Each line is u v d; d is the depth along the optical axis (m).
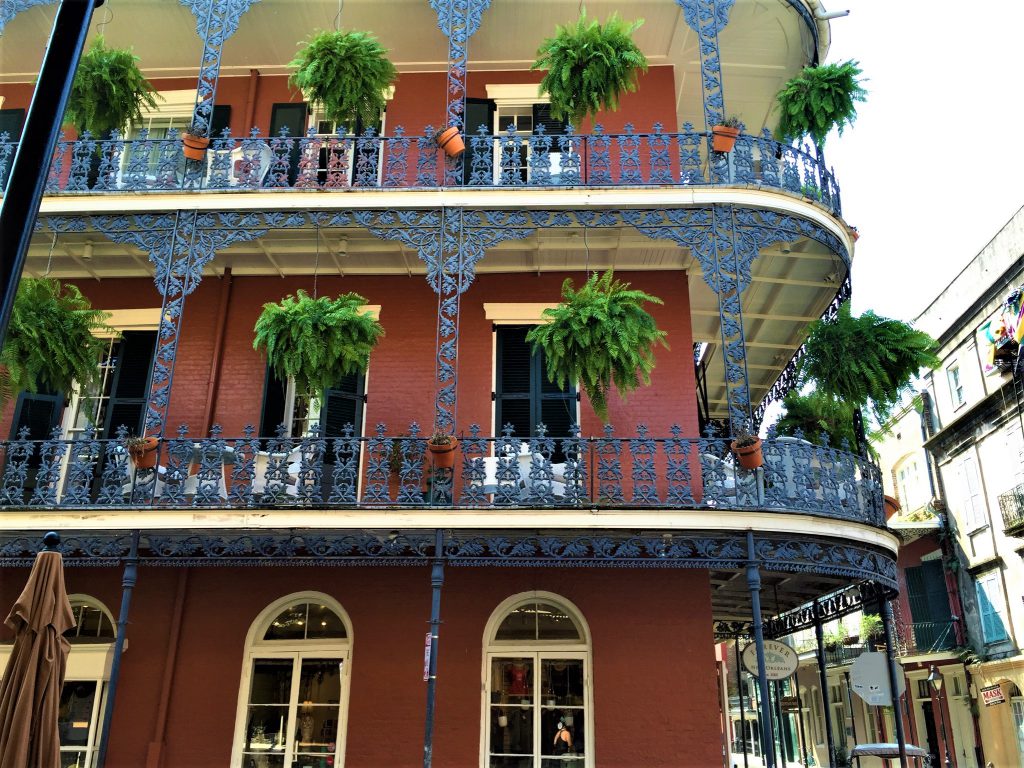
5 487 8.09
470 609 9.17
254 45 11.17
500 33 10.82
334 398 9.88
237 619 9.29
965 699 17.89
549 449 8.03
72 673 9.12
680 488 8.04
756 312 11.49
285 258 10.34
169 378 8.34
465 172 10.77
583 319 7.59
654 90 11.00
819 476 8.20
